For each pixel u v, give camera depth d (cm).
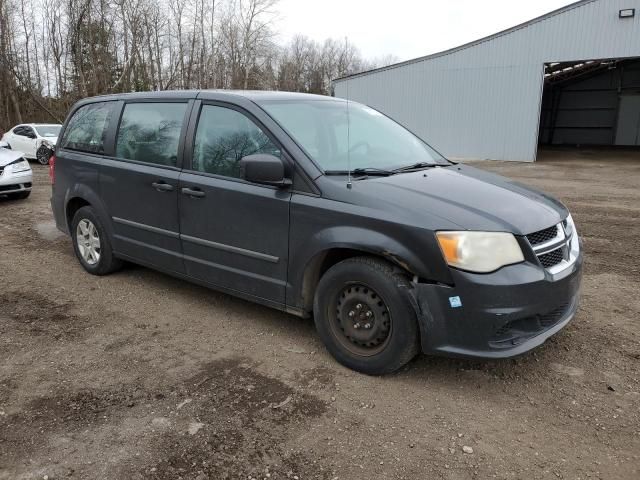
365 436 278
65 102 3669
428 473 250
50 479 246
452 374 340
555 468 252
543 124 3519
